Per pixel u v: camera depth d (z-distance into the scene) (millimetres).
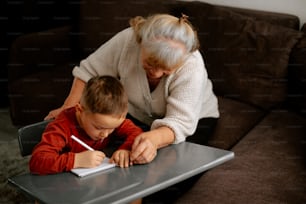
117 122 1396
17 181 1200
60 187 1165
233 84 2439
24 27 3354
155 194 1929
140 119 1894
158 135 1486
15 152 2682
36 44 2896
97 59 1896
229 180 1717
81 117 1434
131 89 1796
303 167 1832
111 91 1380
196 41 1561
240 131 2152
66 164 1260
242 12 2672
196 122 1663
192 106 1646
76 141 1451
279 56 2348
